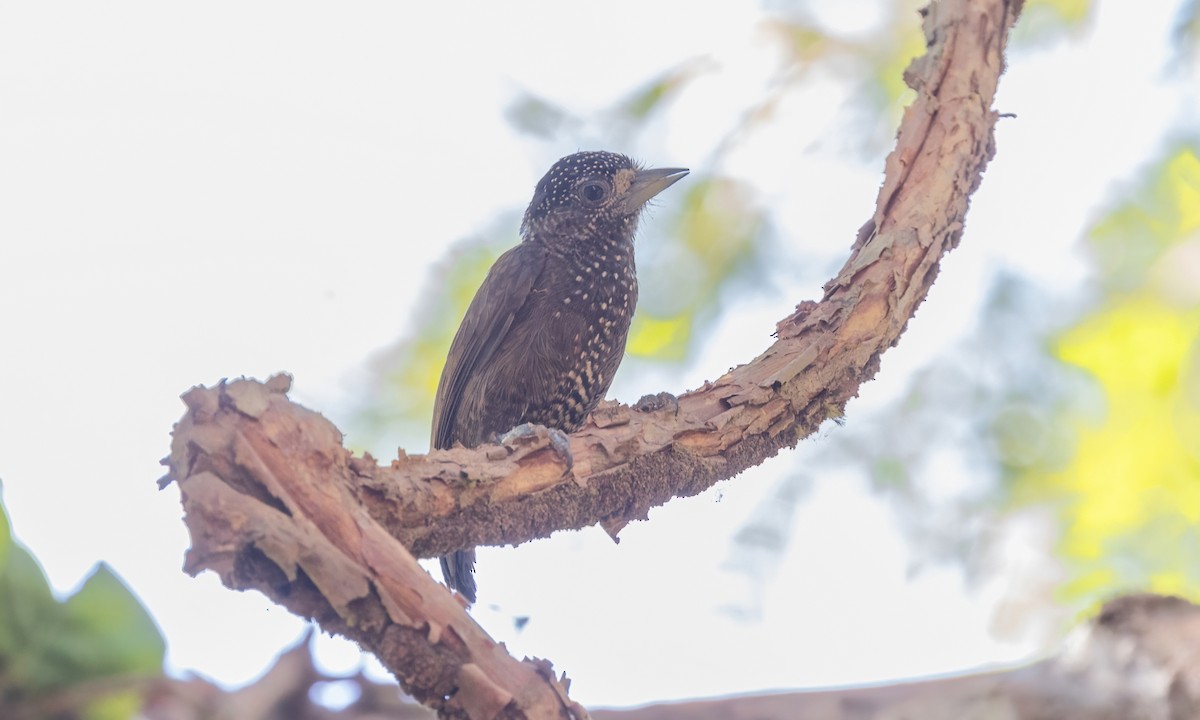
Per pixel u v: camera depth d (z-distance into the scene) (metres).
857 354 9.49
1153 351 16.45
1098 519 15.70
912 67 10.44
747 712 5.23
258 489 6.75
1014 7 10.59
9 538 7.04
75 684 6.80
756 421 9.13
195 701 6.74
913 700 4.93
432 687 6.64
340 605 6.55
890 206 10.00
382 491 7.54
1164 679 4.57
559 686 6.73
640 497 8.64
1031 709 4.68
